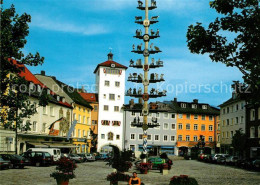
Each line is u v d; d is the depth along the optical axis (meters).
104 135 87.00
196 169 40.97
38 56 18.62
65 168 19.38
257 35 10.24
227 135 77.94
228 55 10.56
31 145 51.50
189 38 10.88
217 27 10.59
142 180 25.94
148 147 89.69
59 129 62.38
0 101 18.45
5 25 18.03
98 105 87.88
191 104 97.31
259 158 41.56
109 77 89.75
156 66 41.56
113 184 20.91
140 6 41.72
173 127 92.69
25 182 22.50
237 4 10.20
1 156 34.69
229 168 44.28
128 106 88.50
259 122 60.00
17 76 18.94
